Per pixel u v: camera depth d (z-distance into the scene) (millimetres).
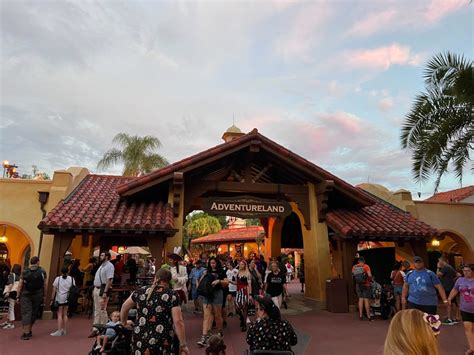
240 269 9219
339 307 11500
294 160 12461
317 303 12297
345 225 12117
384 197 16375
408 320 1840
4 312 10797
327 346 7453
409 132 10414
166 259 11188
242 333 8539
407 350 1717
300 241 18375
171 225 10516
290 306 12945
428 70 10469
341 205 14180
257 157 13211
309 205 13375
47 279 11242
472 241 15891
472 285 6477
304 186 13492
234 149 11961
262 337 4449
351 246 12133
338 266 14938
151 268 13648
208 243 30125
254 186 12945
